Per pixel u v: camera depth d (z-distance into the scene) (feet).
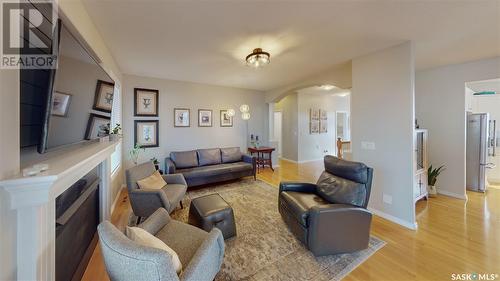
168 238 5.29
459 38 8.26
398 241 7.43
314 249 6.31
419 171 10.69
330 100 25.81
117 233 3.64
